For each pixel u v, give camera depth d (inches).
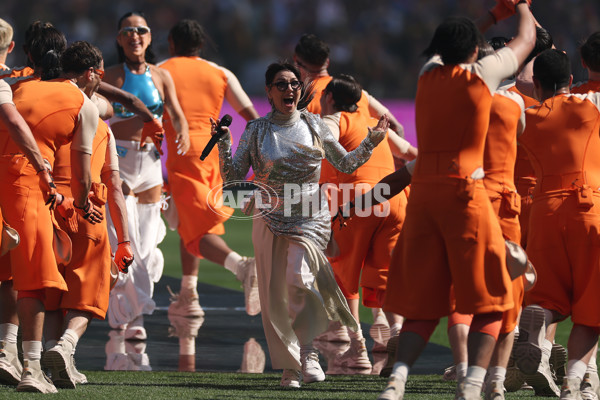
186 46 1282.0
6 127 734.5
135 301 1132.5
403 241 672.4
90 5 3513.8
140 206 1189.7
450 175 649.6
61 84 773.3
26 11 3437.5
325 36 3597.4
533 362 730.8
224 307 1359.5
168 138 1245.1
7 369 767.7
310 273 836.6
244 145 841.5
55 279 755.4
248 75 3444.9
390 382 649.0
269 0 3654.0
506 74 666.8
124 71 1163.3
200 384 846.5
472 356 658.2
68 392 755.4
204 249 1220.5
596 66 803.4
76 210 775.7
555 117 751.7
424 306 663.1
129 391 777.6
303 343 850.8
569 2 3565.5
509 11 723.4
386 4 3671.3
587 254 732.7
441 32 660.1
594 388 756.0
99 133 817.5
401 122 3230.8
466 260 649.0
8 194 756.0
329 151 852.0
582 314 738.2
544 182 754.2
